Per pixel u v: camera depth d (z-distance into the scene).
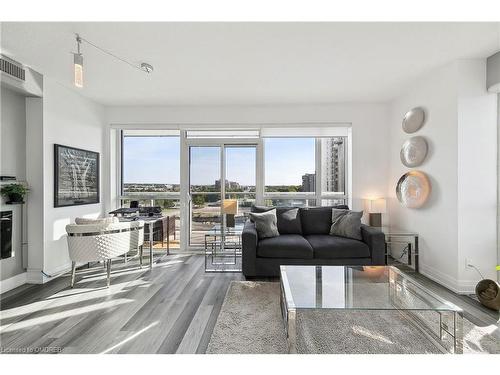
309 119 4.50
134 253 4.63
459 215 2.95
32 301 2.76
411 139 3.67
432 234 3.36
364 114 4.47
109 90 3.86
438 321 2.35
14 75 2.95
